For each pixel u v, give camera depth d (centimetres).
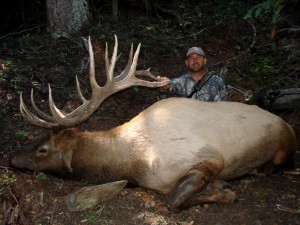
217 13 564
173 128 269
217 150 266
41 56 420
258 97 379
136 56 280
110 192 269
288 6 555
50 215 260
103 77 412
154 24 527
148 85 285
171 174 260
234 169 281
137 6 562
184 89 342
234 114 282
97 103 274
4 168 296
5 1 571
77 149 287
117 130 287
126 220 253
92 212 260
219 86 339
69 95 384
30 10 568
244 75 442
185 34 518
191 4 612
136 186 282
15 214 263
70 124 270
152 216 255
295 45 443
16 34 493
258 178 300
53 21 456
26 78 385
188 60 339
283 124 295
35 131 341
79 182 296
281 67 439
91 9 496
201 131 268
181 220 252
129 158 274
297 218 254
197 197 262
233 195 269
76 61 426
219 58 477
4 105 353
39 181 289
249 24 543
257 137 280
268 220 252
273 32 426
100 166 283
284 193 283
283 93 368
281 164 302
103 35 460
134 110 393
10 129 335
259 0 615
